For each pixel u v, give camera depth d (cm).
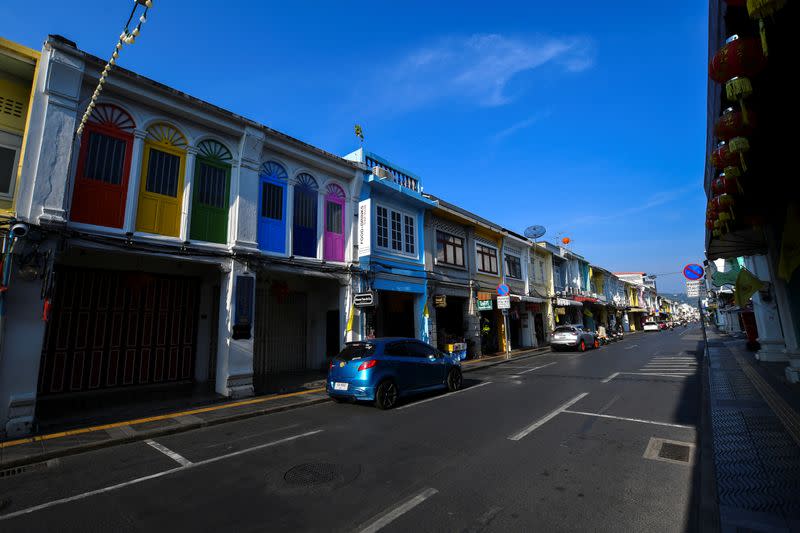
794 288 978
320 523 363
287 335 1370
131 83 856
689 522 351
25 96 771
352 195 1355
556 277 3145
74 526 368
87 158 809
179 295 1141
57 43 745
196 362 1148
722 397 827
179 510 396
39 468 524
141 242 847
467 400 905
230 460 541
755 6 276
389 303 1587
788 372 952
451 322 1906
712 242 1061
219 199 1015
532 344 2506
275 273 1334
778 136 467
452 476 465
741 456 491
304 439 633
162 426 699
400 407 856
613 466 485
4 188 721
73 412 794
